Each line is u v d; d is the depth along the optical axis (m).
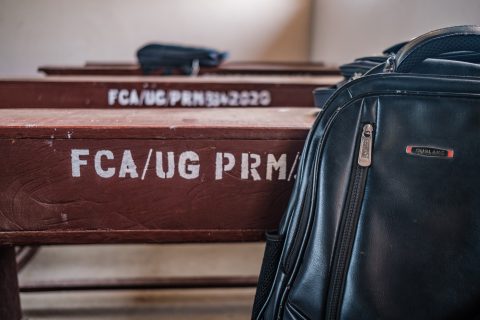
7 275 0.97
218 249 1.73
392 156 0.56
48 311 1.20
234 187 0.69
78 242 0.70
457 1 1.13
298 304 0.60
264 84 1.35
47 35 3.51
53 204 0.67
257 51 3.74
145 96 1.33
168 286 1.23
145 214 0.69
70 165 0.66
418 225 0.56
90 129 0.64
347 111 0.57
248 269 1.54
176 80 1.37
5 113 0.77
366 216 0.57
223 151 0.67
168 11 3.58
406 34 1.56
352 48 2.42
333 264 0.58
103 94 1.33
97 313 1.20
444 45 0.57
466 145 0.55
